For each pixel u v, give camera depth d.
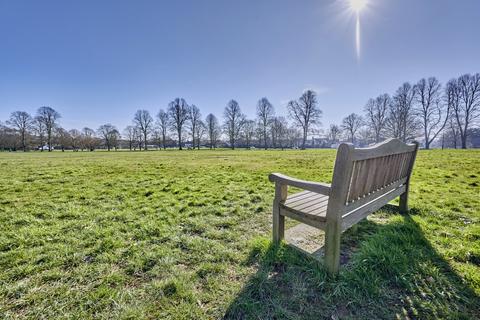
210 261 2.15
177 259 2.20
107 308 1.55
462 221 2.92
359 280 1.73
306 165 10.83
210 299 1.63
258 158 15.76
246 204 4.11
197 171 8.77
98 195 4.82
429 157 12.45
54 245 2.47
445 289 1.64
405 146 2.54
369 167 1.96
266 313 1.48
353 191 1.85
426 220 2.96
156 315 1.49
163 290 1.73
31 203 4.18
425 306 1.49
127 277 1.92
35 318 1.46
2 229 2.94
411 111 33.53
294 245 2.29
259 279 1.82
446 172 7.09
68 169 9.55
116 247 2.45
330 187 1.75
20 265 2.08
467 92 29.34
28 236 2.70
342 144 1.63
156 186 5.79
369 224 2.90
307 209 2.07
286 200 2.36
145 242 2.57
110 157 19.58
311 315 1.46
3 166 10.95
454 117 30.98
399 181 2.86
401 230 2.59
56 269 2.03
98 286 1.79
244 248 2.41
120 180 6.71
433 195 4.22
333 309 1.51
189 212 3.62
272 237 2.56
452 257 2.04
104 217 3.39
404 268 1.84
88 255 2.28
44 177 7.30
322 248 2.42
